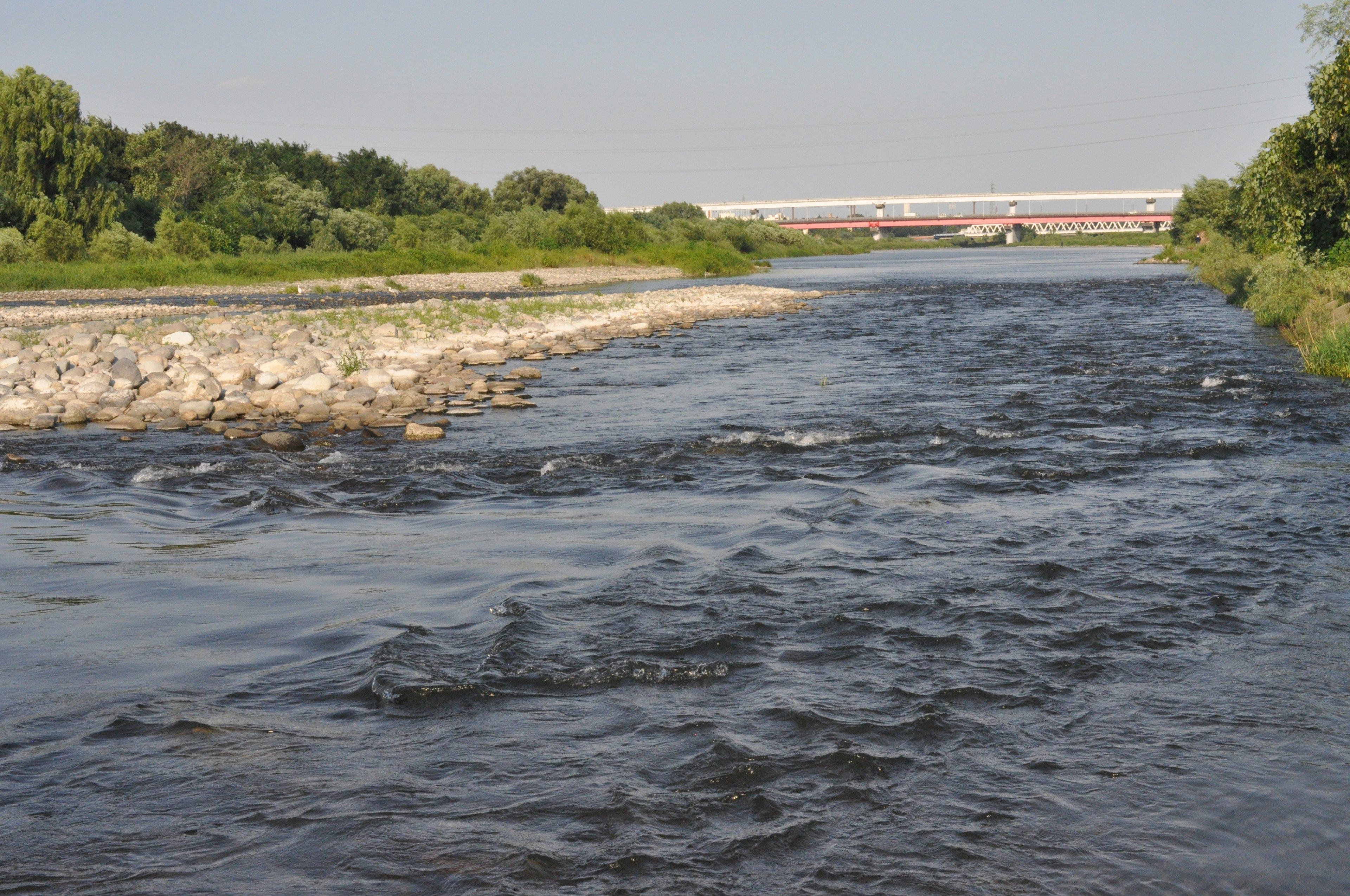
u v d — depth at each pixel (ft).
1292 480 39.75
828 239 571.69
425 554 31.96
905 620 24.80
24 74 225.76
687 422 57.88
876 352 90.38
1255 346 85.76
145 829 15.72
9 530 35.76
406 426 55.72
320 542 33.83
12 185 222.48
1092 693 20.51
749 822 15.89
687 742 18.47
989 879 14.44
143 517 37.96
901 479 41.98
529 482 43.65
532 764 17.74
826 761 17.70
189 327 91.91
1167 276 213.66
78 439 54.75
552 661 22.27
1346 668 21.53
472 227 349.61
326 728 19.21
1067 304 142.10
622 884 14.30
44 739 18.72
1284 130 95.20
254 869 14.66
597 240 313.12
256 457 49.14
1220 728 18.88
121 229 229.66
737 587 27.37
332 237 285.02
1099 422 54.13
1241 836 15.44
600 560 30.66
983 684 20.90
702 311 140.67
